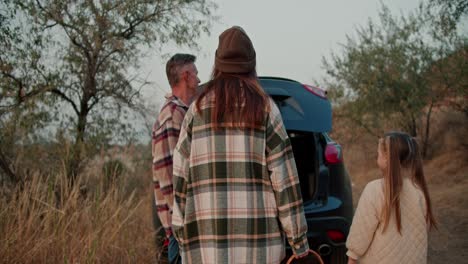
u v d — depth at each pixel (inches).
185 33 287.0
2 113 245.3
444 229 237.0
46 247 150.6
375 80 507.5
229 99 77.6
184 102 111.7
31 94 255.1
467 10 366.9
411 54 497.7
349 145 591.2
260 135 78.1
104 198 182.4
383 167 97.1
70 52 268.4
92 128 270.8
